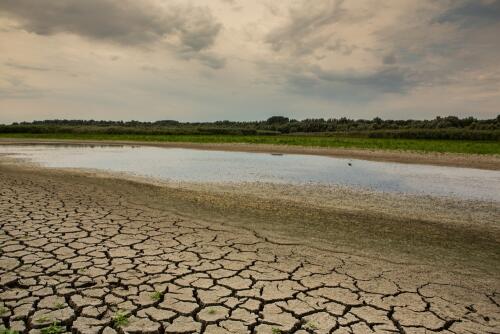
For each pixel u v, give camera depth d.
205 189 9.87
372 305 3.40
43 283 3.65
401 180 12.30
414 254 4.89
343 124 98.38
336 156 21.25
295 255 4.69
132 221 6.13
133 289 3.58
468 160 19.23
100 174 12.52
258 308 3.29
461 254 4.95
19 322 2.94
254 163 17.16
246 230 5.81
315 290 3.68
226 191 9.60
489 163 17.89
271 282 3.84
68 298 3.37
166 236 5.32
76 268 4.05
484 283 4.00
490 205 8.48
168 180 11.46
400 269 4.33
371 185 11.10
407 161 18.70
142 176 12.27
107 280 3.77
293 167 15.70
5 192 8.35
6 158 17.81
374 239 5.55
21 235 5.15
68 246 4.75
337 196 9.20
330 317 3.17
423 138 52.66
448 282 4.00
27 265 4.09
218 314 3.17
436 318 3.21
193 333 2.88
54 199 7.76
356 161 18.66
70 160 17.55
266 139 41.66
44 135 51.12
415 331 2.99
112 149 25.97
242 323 3.04
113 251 4.61
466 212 7.70
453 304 3.48
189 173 13.27
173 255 4.54
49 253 4.48
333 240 5.41
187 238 5.26
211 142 34.81
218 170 14.27
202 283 3.77
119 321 2.97
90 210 6.84
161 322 3.02
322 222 6.53
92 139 40.03
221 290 3.62
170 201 8.05
